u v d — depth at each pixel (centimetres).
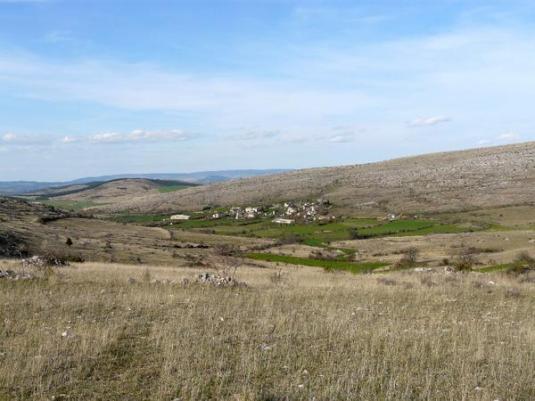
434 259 5375
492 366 958
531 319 1401
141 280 2050
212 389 849
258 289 1900
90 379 888
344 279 2381
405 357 1018
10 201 10312
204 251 7094
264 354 1033
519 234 7744
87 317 1320
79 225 8875
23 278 1916
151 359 993
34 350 1020
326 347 1091
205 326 1238
